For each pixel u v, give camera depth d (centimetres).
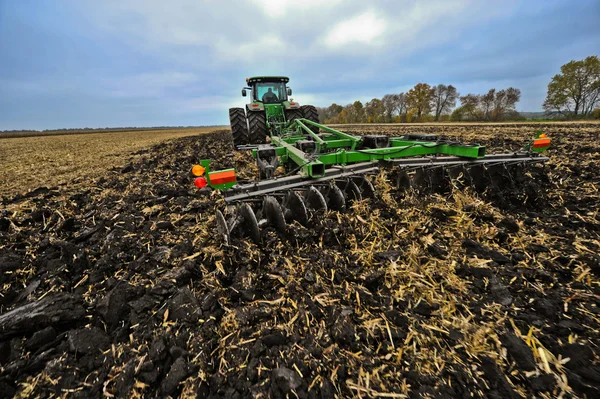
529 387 121
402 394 120
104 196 396
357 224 252
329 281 189
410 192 319
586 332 141
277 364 134
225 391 124
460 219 254
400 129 1833
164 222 276
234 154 741
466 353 137
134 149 1158
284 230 229
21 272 207
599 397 113
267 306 169
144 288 184
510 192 313
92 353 143
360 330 152
